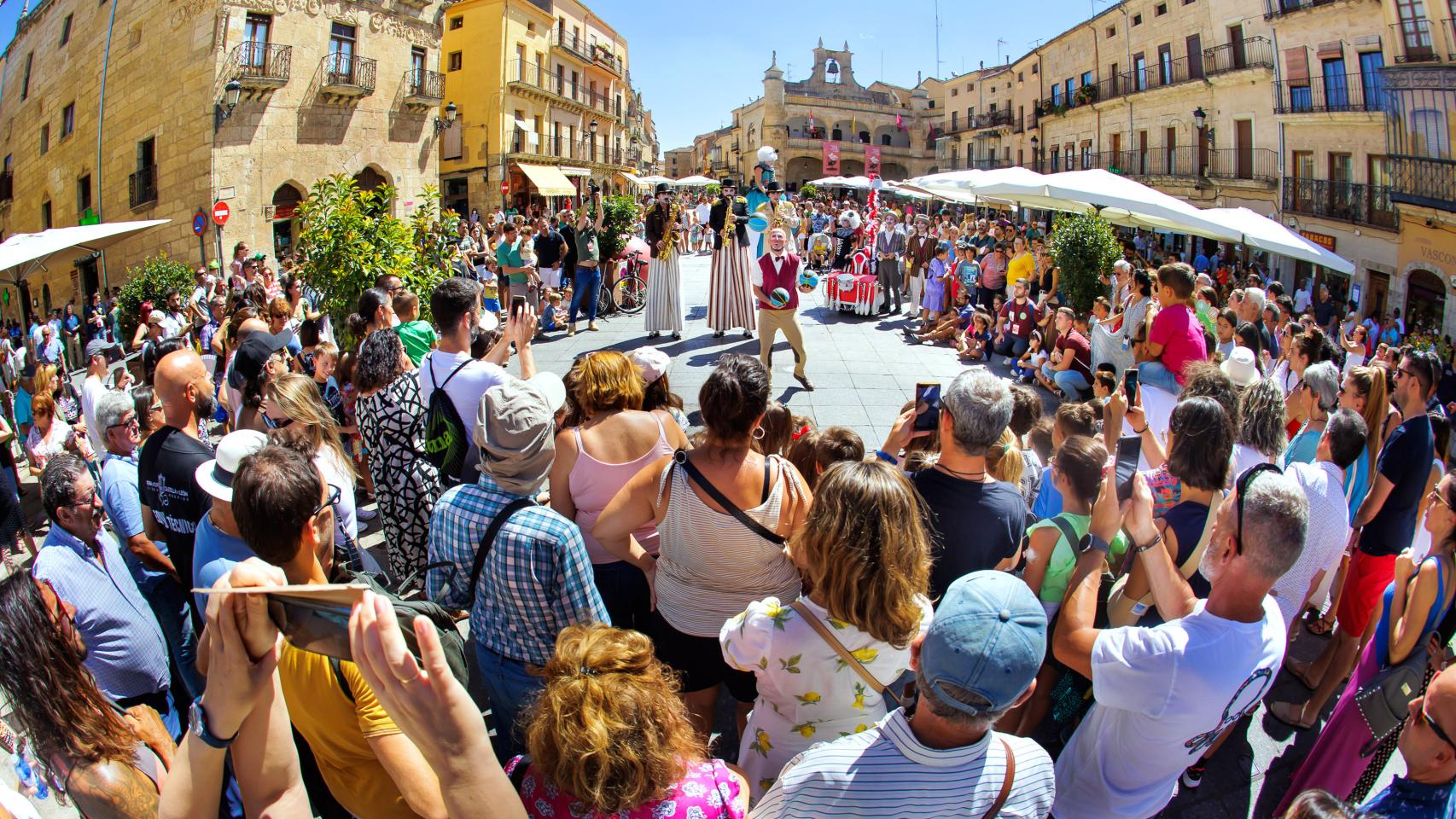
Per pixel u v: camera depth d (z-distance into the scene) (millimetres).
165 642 3473
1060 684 3131
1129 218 13750
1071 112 41000
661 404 4188
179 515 3391
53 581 2975
